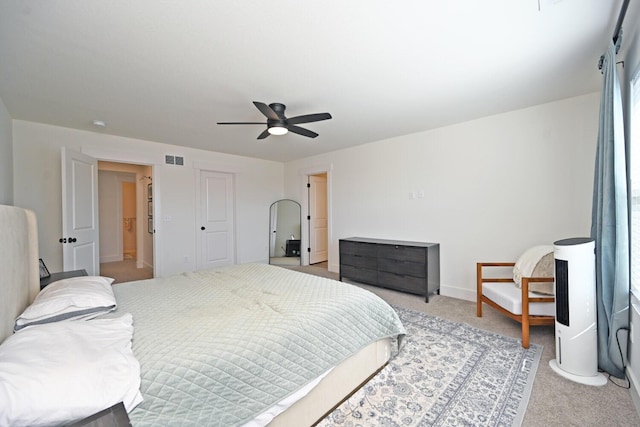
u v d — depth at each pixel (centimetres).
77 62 205
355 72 225
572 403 165
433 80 241
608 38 182
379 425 151
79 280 188
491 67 220
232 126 360
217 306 174
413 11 156
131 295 198
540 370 199
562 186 290
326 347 156
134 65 210
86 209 356
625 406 162
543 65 217
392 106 300
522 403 165
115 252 685
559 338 199
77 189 337
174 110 303
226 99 274
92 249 367
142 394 99
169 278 247
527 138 310
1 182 278
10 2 143
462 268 364
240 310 167
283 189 640
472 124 350
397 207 430
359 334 178
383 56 202
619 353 184
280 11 154
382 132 401
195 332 136
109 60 203
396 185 430
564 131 288
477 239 350
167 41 181
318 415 154
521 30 174
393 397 173
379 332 194
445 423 151
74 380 89
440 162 380
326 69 220
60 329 119
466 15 160
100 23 162
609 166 183
